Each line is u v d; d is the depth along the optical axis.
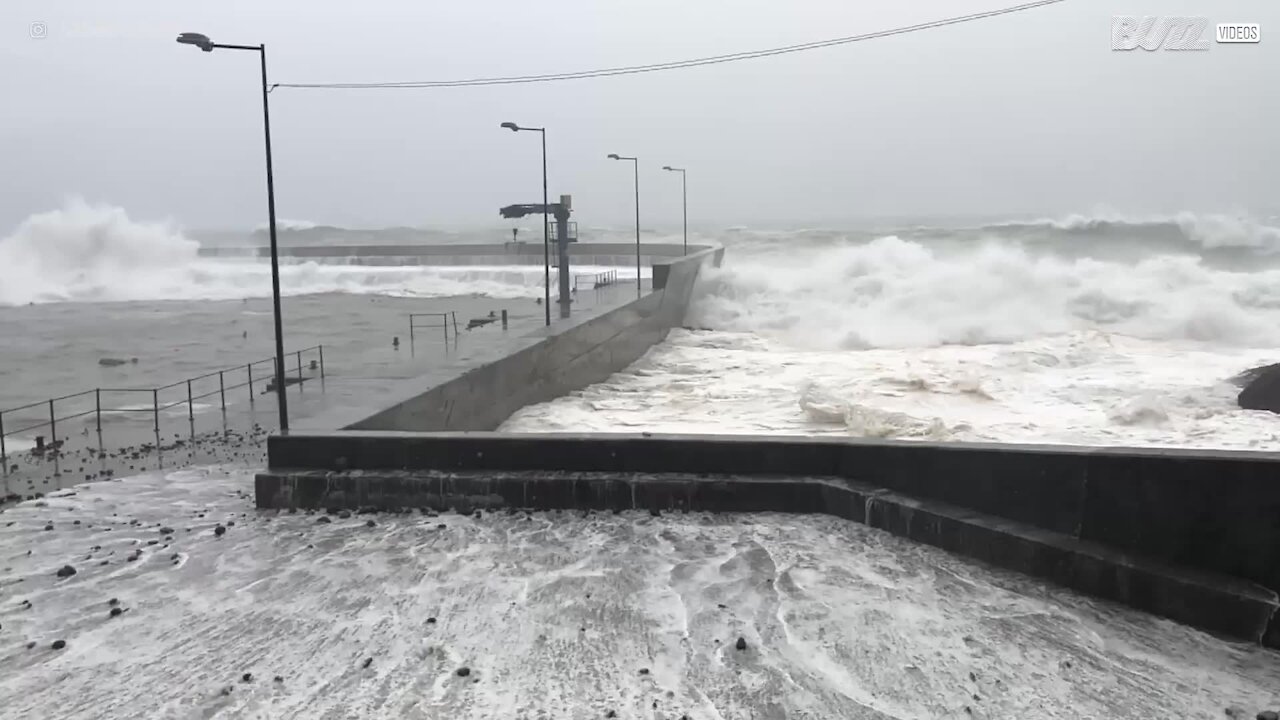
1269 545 8.70
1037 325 35.81
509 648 8.47
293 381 21.02
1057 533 10.12
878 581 9.92
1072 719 7.13
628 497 12.50
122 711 7.34
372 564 10.66
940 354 31.53
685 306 42.28
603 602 9.51
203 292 61.78
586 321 26.59
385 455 13.07
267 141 13.73
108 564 10.60
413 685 7.76
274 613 9.27
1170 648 8.27
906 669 7.98
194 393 20.94
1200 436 18.42
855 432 19.58
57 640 8.62
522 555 10.92
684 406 23.06
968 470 11.01
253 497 13.16
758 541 11.25
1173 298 36.34
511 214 31.86
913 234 69.75
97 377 24.62
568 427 20.25
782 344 36.00
